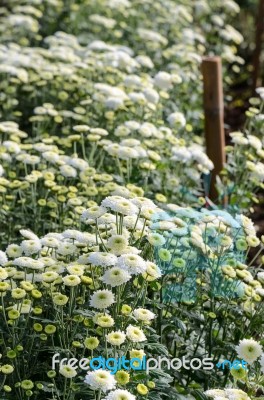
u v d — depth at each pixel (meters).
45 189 5.49
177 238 4.34
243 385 4.02
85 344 3.61
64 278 3.86
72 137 5.68
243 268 4.30
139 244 4.10
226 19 10.34
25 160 5.38
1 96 7.07
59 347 3.86
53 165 5.81
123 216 4.06
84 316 3.96
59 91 7.20
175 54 8.04
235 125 8.41
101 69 7.19
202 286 4.39
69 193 5.09
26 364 3.95
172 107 7.18
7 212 5.20
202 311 4.37
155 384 3.80
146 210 4.12
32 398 3.89
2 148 5.65
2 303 3.89
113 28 9.16
